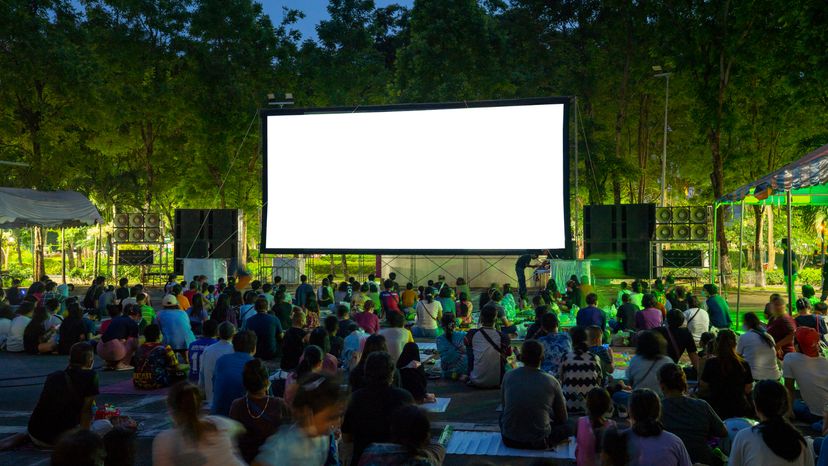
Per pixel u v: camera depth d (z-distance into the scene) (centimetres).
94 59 3381
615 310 1794
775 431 430
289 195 2639
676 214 2838
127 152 3969
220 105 3844
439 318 1620
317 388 338
